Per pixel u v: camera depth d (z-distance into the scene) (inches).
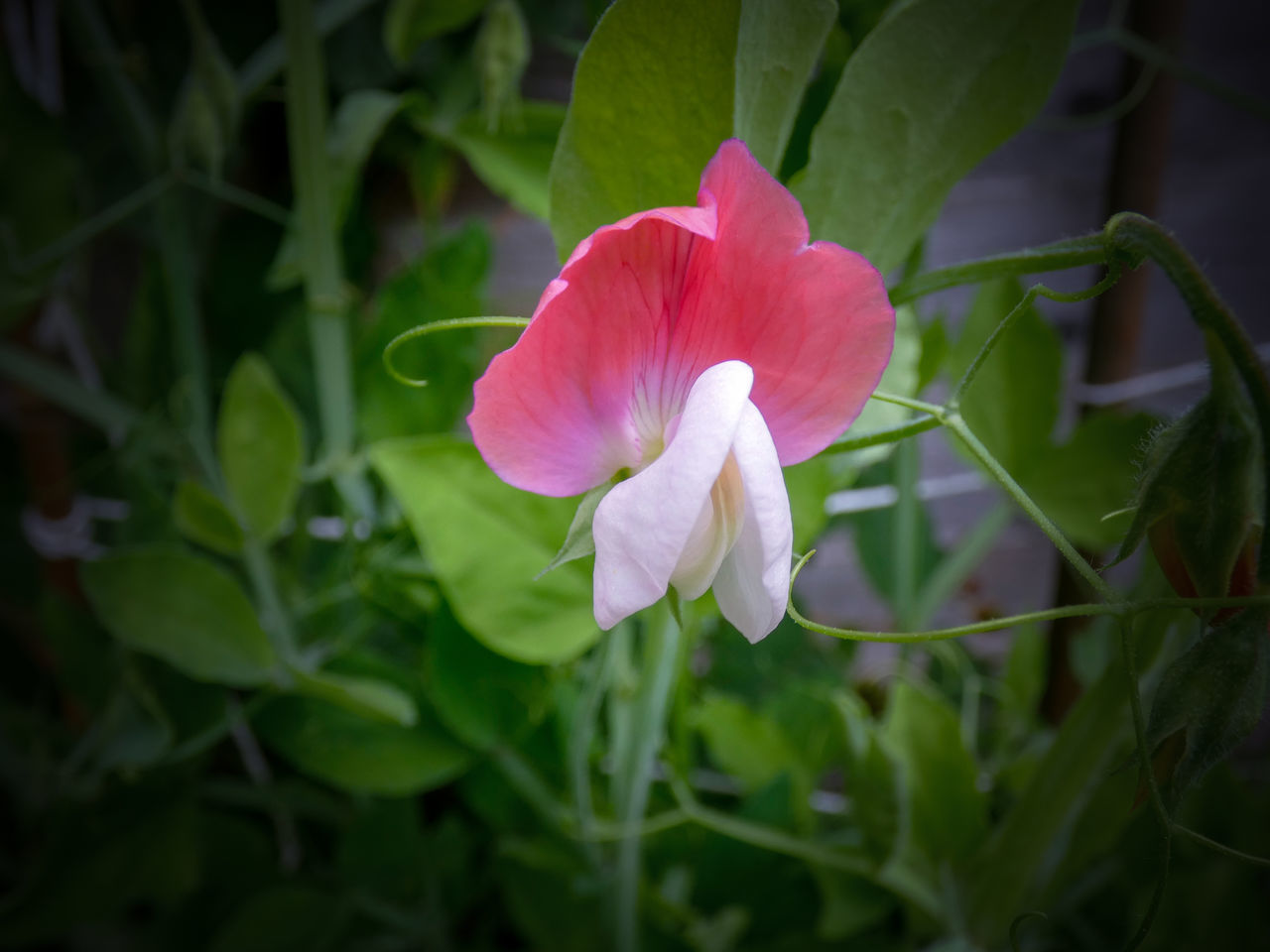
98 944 9.5
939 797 6.9
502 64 6.7
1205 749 3.6
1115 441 7.2
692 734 9.3
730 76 3.8
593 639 6.5
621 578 3.3
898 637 3.6
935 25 4.4
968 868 6.8
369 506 7.4
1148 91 7.9
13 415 10.8
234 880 8.8
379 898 8.4
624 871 7.0
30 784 8.9
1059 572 9.0
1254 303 13.4
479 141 7.1
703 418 3.2
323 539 9.3
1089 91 11.7
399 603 7.5
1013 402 7.3
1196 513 3.6
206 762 8.7
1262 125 12.5
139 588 6.8
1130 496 3.9
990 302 7.1
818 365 3.5
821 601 13.9
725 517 3.5
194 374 7.8
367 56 9.6
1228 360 3.5
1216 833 7.2
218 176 7.0
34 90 9.2
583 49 3.8
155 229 9.0
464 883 8.8
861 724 6.9
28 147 7.7
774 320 3.5
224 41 9.6
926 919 7.0
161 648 6.9
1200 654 3.6
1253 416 3.5
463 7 6.9
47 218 7.8
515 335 8.2
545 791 7.5
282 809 9.1
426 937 8.5
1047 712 9.6
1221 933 6.8
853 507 9.7
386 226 11.2
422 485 6.2
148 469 8.1
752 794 7.9
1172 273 3.5
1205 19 12.2
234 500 6.9
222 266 10.1
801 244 3.3
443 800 9.9
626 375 3.7
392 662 8.1
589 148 4.0
